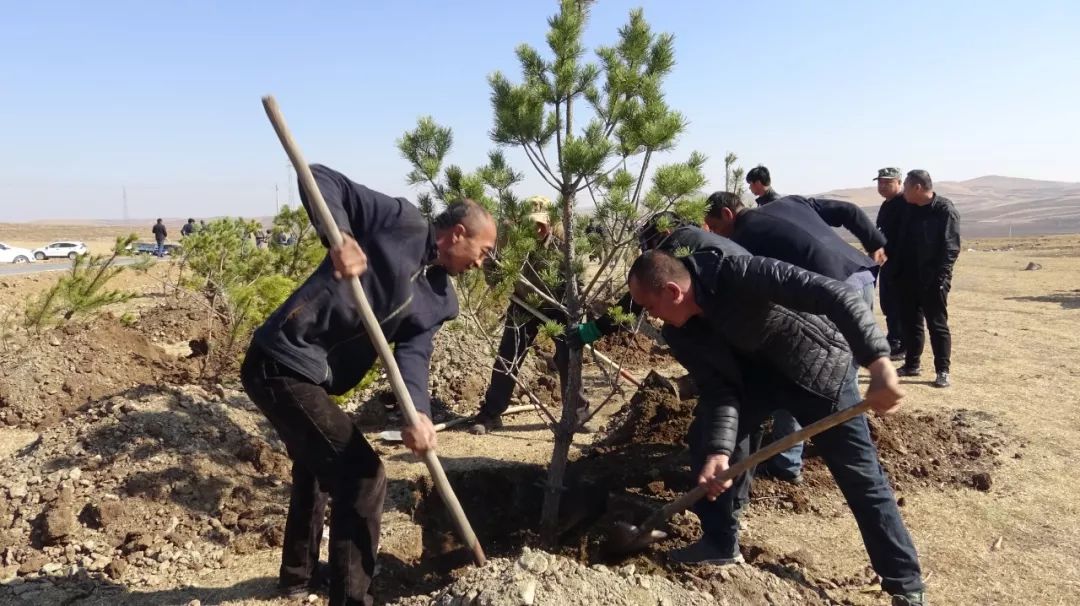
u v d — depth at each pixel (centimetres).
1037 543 399
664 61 397
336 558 293
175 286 862
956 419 585
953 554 387
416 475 463
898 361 781
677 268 303
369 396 621
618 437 530
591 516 462
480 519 460
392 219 293
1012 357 800
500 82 396
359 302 263
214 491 410
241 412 503
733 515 351
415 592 366
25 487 401
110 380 621
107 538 371
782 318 308
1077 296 1298
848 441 326
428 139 402
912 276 683
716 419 329
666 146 388
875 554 329
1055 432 558
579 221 423
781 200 412
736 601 325
